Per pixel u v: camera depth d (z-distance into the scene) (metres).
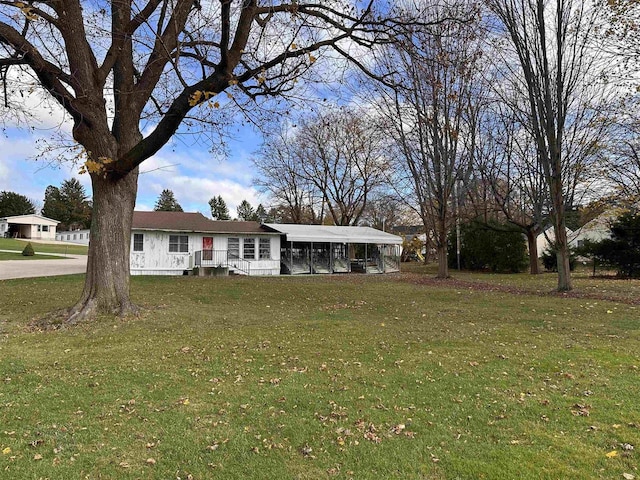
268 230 29.69
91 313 9.66
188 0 9.36
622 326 9.18
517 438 3.90
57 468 3.37
